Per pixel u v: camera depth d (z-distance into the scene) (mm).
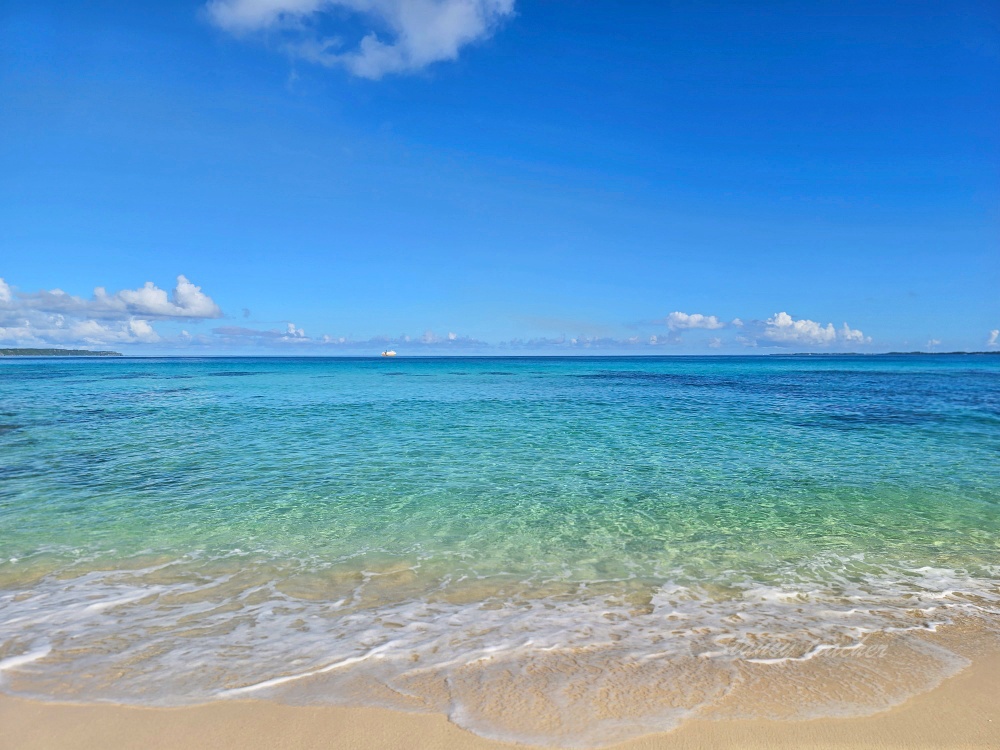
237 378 54062
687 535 8227
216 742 3588
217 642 4918
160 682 4262
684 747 3598
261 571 6711
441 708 3973
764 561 7211
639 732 3736
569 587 6344
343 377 57438
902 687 4293
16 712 3865
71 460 13305
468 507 9562
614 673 4465
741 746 3617
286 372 70438
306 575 6609
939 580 6578
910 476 11898
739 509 9516
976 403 27453
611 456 13906
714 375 63406
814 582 6516
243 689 4180
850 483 11258
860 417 21859
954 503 9852
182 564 6906
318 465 12797
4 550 7328
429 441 16094
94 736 3631
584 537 8117
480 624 5359
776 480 11484
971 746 3629
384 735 3676
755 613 5660
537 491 10609
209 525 8469
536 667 4547
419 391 36938
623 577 6656
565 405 27062
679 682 4340
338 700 4051
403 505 9641
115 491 10422
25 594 5949
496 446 15344
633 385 43938
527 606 5812
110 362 136750
